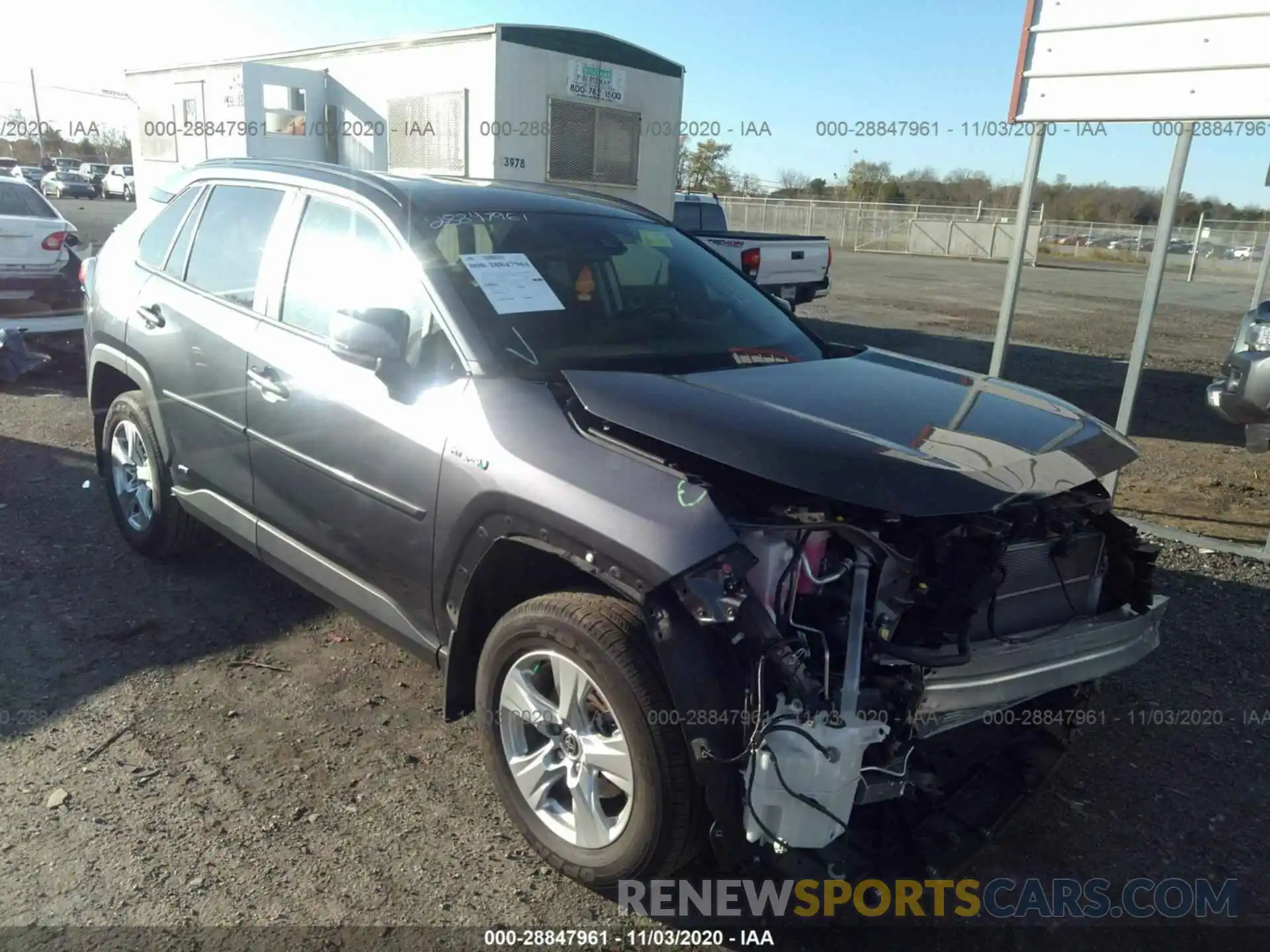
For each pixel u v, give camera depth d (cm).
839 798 239
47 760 335
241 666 403
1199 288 2675
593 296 361
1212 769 362
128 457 494
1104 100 582
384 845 302
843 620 260
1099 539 315
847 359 381
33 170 4247
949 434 288
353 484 335
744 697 250
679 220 1506
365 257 359
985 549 264
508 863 298
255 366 378
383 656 416
